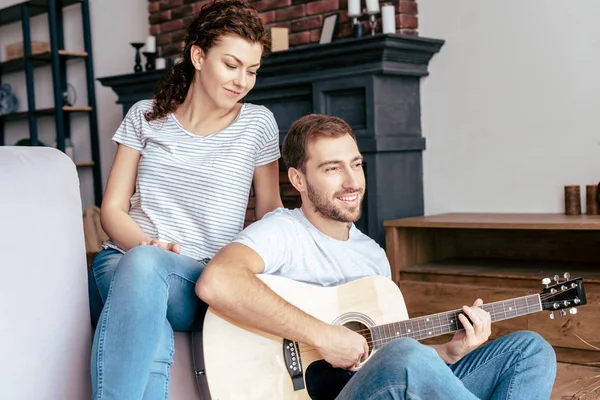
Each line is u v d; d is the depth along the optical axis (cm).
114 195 210
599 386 279
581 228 300
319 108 400
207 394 174
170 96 210
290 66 405
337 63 387
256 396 172
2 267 159
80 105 609
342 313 184
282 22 445
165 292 163
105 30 583
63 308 169
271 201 223
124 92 514
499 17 377
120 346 152
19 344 159
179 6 511
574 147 357
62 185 177
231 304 166
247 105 217
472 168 392
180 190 205
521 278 320
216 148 208
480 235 387
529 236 370
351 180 183
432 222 341
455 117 396
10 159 171
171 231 207
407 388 150
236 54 198
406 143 393
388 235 360
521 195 376
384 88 382
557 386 283
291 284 182
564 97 359
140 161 212
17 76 669
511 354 180
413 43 377
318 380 179
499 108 380
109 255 205
